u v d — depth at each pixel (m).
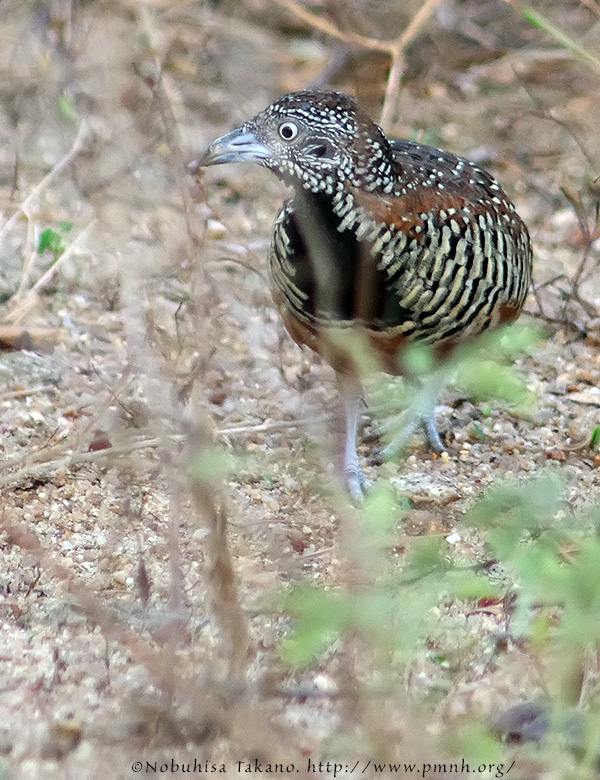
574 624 5.86
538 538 7.13
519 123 18.39
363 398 11.39
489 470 11.41
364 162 9.77
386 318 10.12
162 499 10.27
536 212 17.09
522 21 19.16
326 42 19.50
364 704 6.79
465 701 7.59
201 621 8.47
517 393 6.07
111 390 10.28
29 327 13.28
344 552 8.49
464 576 6.95
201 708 6.86
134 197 8.79
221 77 18.70
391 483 10.60
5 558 9.49
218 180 16.80
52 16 16.06
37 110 16.36
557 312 14.24
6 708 7.68
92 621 8.54
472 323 10.40
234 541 9.61
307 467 10.88
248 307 13.55
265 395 12.18
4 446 11.17
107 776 6.99
